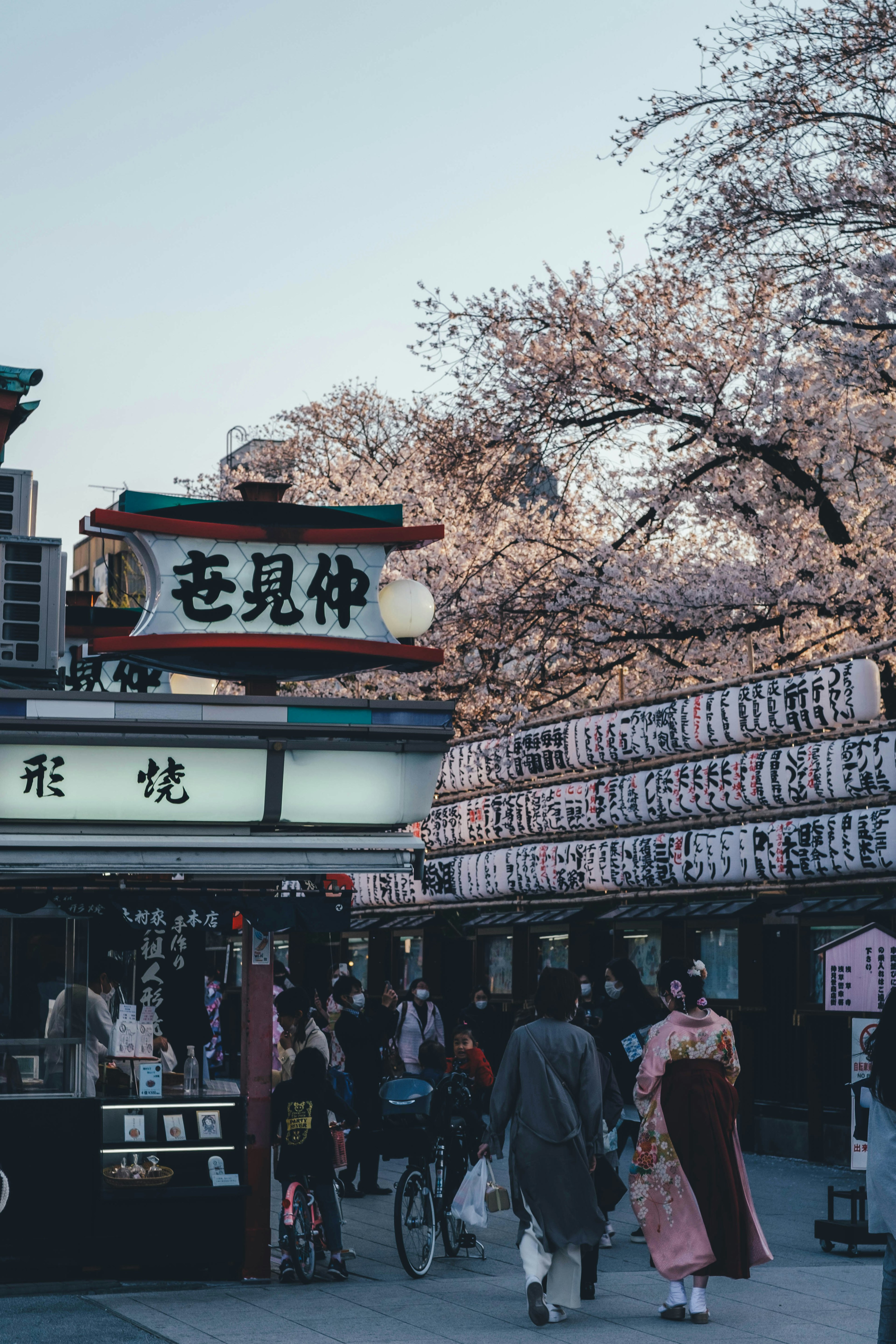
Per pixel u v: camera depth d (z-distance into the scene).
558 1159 7.76
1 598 10.16
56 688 12.56
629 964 11.50
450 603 20.22
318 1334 7.41
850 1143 14.08
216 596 9.00
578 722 18.36
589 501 21.81
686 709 16.30
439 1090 10.34
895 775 13.61
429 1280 9.34
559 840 19.12
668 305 19.44
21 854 8.73
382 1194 13.53
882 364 17.08
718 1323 7.71
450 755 21.56
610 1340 7.24
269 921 9.22
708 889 16.31
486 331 20.19
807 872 14.66
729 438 17.80
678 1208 7.78
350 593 9.21
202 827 9.11
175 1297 8.66
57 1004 9.52
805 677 14.63
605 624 18.92
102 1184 9.16
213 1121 9.52
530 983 20.12
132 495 9.02
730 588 17.83
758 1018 15.77
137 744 8.92
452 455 20.66
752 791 15.38
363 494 27.61
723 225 17.62
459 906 21.69
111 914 9.55
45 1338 7.27
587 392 19.42
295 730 9.12
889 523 18.03
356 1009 13.51
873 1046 5.21
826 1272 9.24
